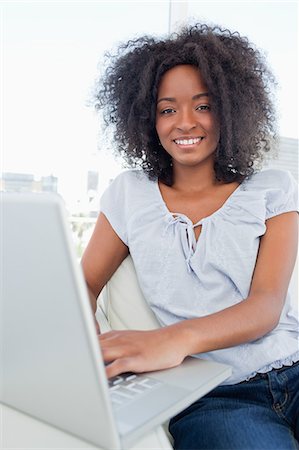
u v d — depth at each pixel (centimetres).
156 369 63
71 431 50
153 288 98
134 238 103
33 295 45
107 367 60
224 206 99
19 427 53
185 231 98
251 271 94
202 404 86
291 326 95
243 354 89
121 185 114
